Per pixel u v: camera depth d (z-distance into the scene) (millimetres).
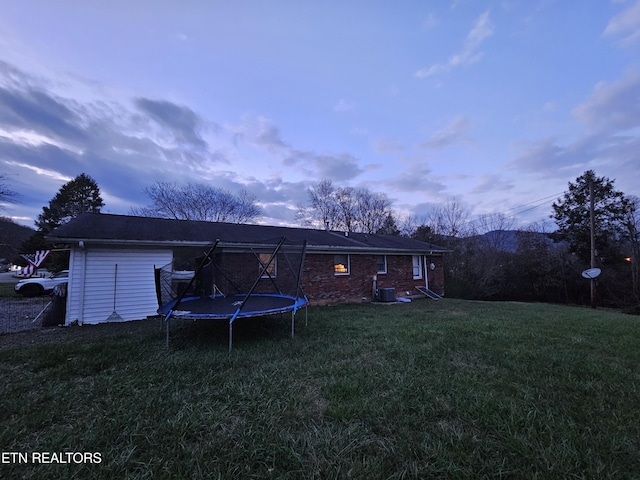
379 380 3582
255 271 9922
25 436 2529
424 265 15781
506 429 2498
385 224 30109
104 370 4074
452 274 22797
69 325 7680
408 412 2816
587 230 21938
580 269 21719
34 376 3895
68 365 4246
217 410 2875
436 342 5398
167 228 10086
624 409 2861
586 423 2609
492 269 21672
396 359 4441
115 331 6855
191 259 7531
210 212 27000
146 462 2145
